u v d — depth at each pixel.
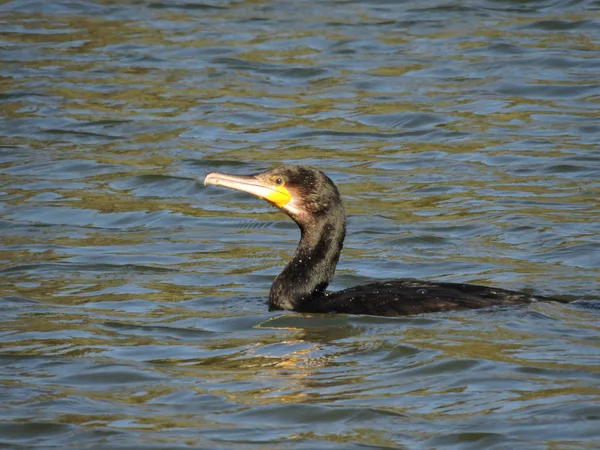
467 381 10.11
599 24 24.89
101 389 10.23
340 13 26.67
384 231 15.76
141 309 12.68
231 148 19.64
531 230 15.50
